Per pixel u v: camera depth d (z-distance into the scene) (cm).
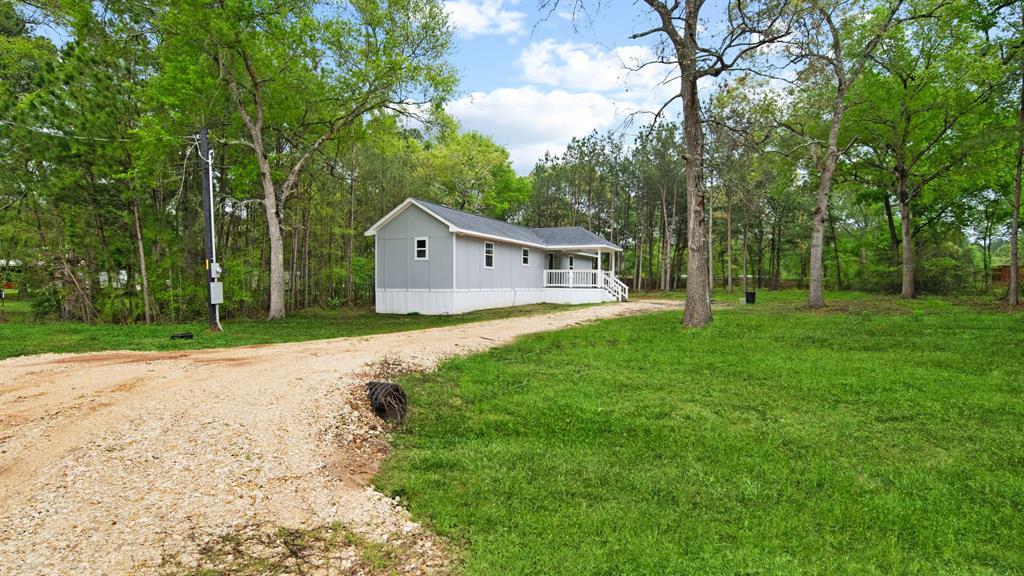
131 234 1555
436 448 473
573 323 1435
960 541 306
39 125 1349
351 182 2334
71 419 462
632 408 584
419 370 752
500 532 317
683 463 430
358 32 1722
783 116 1947
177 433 438
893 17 1625
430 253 1914
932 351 862
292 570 263
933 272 2284
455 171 3238
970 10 1520
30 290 1672
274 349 902
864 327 1141
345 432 487
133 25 1542
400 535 310
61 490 333
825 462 426
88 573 248
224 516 314
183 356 810
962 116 1742
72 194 1430
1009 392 609
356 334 1202
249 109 1839
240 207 1984
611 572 275
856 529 322
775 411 566
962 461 421
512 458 443
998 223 2538
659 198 3903
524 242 2327
